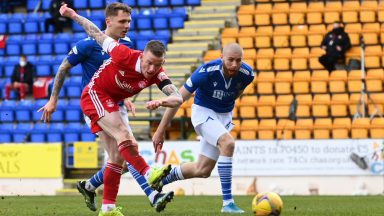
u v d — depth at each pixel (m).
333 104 45.78
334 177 38.09
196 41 52.94
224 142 21.33
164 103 16.36
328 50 48.16
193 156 38.72
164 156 38.94
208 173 22.41
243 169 38.75
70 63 18.92
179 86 47.78
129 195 38.66
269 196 17.06
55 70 52.28
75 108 49.62
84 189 20.56
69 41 54.19
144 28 54.38
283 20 53.00
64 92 51.12
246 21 53.47
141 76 16.78
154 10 55.38
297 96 46.62
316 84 47.50
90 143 40.62
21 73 51.16
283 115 45.91
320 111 45.72
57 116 49.75
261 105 46.25
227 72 20.98
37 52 54.53
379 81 46.97
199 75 20.98
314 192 38.12
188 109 45.38
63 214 21.30
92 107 17.17
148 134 45.47
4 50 54.91
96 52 18.95
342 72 47.75
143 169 16.47
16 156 40.81
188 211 22.42
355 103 45.72
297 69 49.41
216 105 21.78
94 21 54.47
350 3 53.44
